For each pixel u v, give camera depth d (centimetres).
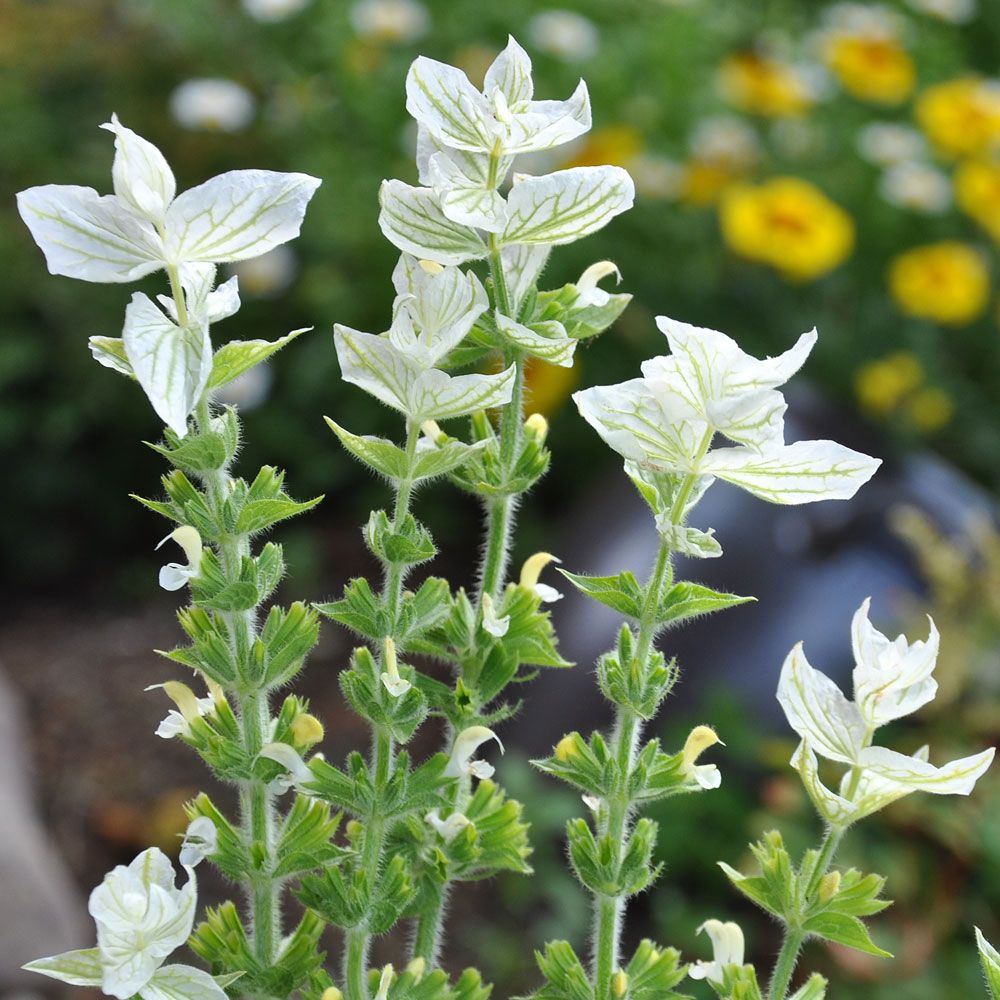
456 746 122
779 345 568
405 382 114
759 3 700
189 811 127
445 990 126
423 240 116
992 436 581
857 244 604
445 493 581
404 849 133
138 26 659
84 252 107
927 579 416
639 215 550
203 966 346
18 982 386
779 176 606
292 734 124
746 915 391
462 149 115
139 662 568
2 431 599
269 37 611
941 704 380
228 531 117
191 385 104
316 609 123
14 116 643
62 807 492
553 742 411
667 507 116
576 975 126
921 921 362
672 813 394
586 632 423
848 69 598
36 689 549
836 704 114
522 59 119
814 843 369
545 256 123
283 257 565
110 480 629
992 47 721
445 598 127
